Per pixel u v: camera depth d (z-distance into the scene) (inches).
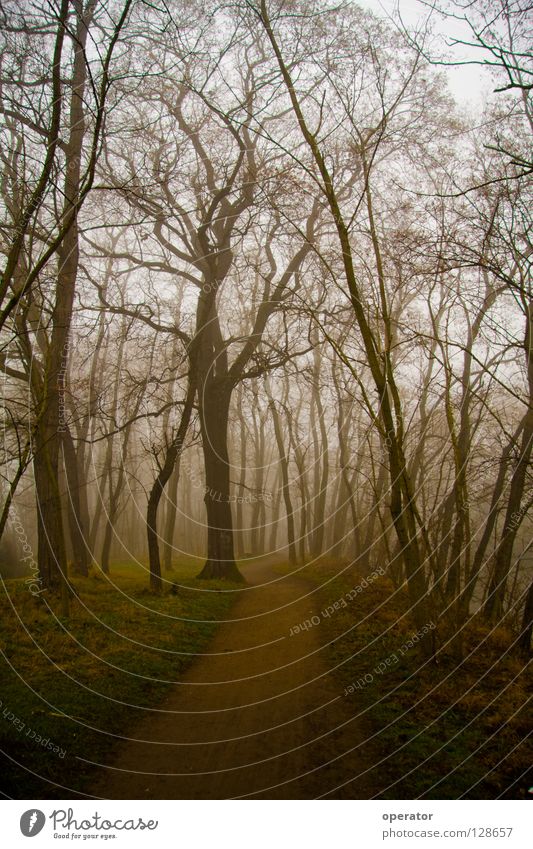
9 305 273.7
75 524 777.6
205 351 938.1
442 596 453.4
